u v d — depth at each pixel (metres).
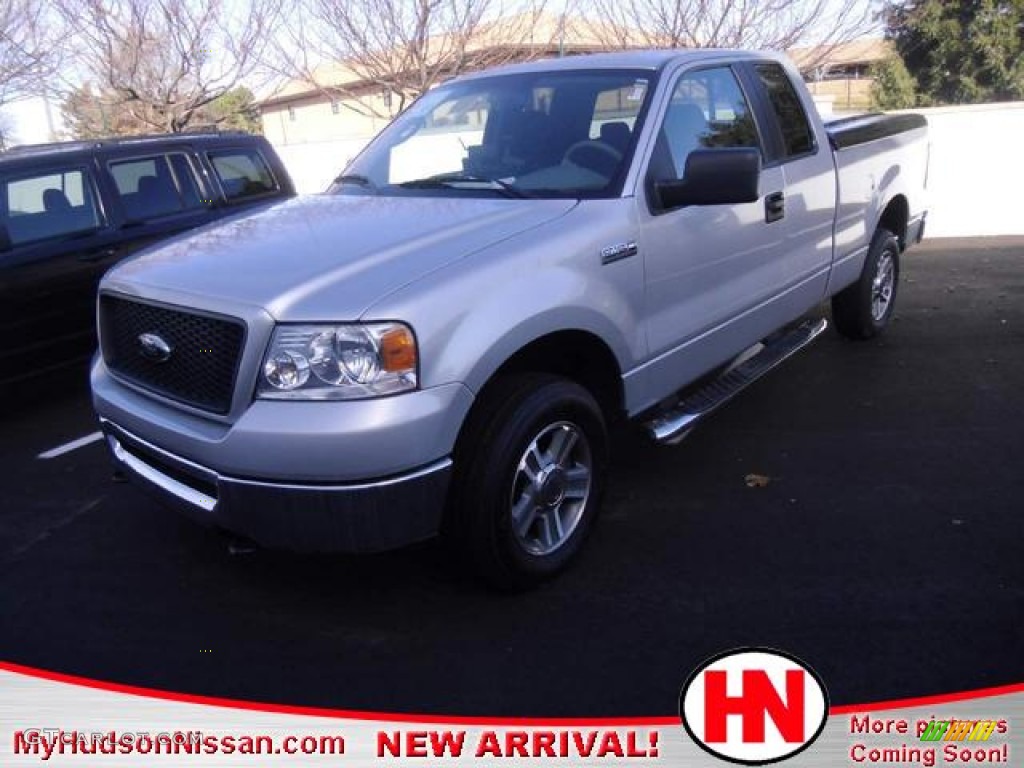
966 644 3.02
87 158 6.34
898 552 3.60
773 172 4.54
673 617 3.24
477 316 2.97
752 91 4.57
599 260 3.42
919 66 25.92
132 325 3.36
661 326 3.81
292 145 15.26
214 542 3.98
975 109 11.05
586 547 3.75
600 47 13.31
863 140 5.62
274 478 2.85
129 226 6.46
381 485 2.82
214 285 3.07
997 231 11.39
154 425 3.16
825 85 27.73
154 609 3.48
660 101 3.91
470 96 4.47
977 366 5.89
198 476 3.04
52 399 6.31
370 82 15.01
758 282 4.47
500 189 3.83
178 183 6.89
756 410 5.30
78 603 3.54
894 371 5.89
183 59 14.83
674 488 4.29
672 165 3.88
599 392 3.73
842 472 4.38
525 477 3.29
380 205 3.86
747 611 3.26
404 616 3.34
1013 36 23.83
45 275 5.90
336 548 2.89
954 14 24.83
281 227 3.66
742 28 12.86
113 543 4.03
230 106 19.98
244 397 2.89
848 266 5.63
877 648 3.02
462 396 2.93
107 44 14.73
